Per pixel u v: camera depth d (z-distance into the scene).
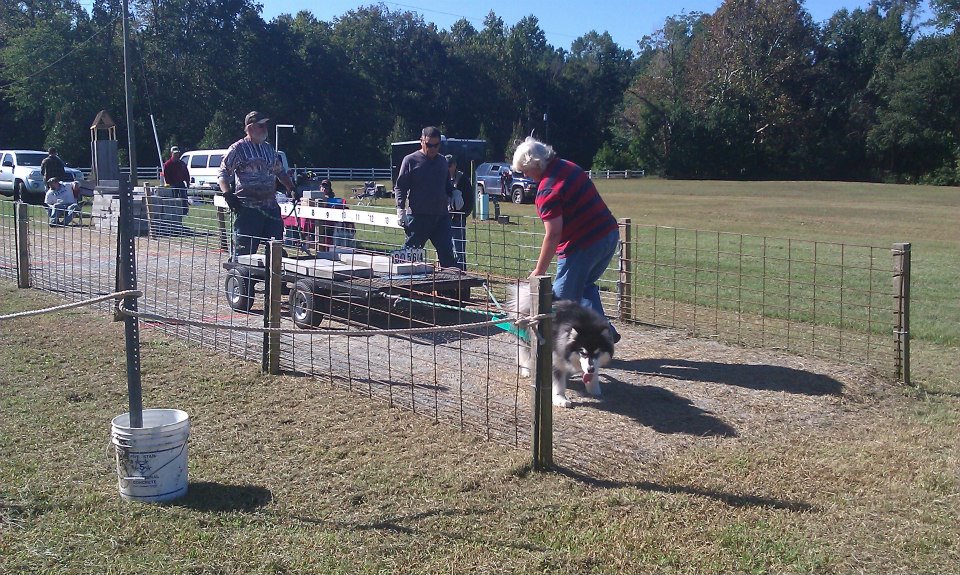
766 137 71.94
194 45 58.44
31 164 26.08
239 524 4.01
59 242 14.04
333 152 69.44
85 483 4.46
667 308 9.80
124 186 4.23
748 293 10.72
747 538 3.89
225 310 9.07
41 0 55.12
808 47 73.62
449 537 3.89
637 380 6.56
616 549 3.78
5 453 4.88
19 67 50.59
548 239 6.02
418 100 81.31
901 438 5.30
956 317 9.26
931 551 3.81
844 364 7.08
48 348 7.29
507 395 6.09
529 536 3.90
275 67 64.12
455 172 12.38
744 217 25.14
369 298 7.57
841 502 4.32
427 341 7.68
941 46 66.50
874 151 69.50
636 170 73.69
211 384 6.30
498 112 86.25
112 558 3.67
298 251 9.92
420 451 4.96
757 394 6.20
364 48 79.62
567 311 5.84
